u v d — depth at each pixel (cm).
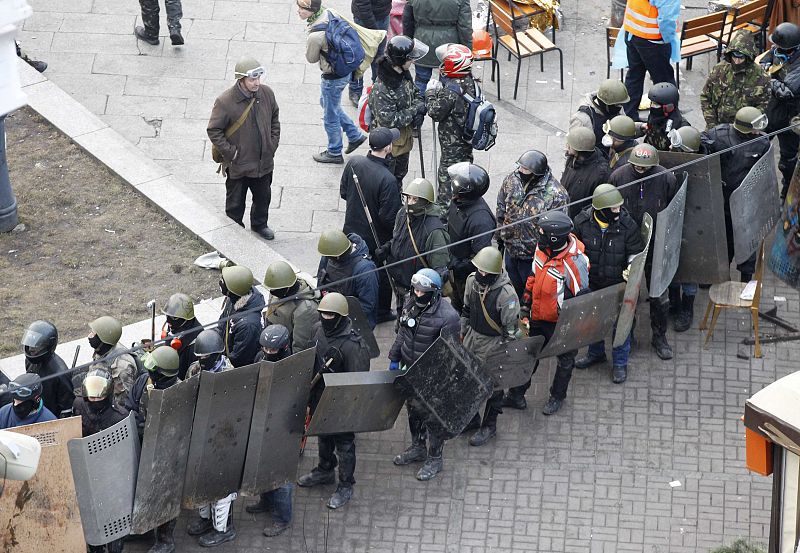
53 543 1551
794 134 2169
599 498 1772
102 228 2250
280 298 1750
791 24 2180
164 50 2653
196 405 1570
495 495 1781
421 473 1797
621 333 1869
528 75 2608
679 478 1797
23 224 2253
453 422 1736
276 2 2795
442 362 1680
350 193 1994
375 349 1842
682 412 1898
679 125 1989
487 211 1878
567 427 1877
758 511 1748
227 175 2186
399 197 1981
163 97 2548
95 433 1545
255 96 2117
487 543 1719
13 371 1942
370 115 2202
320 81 2597
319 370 1689
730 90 2156
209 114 2514
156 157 2422
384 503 1773
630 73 2430
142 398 1620
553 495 1778
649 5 2316
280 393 1622
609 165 2028
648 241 1816
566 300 1783
